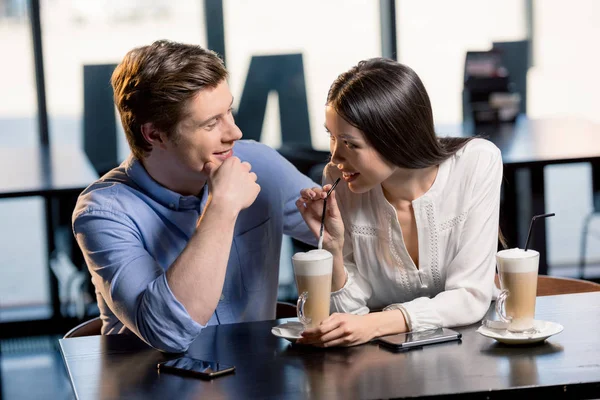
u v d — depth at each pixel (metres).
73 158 4.98
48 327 5.34
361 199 2.32
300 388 1.70
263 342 2.00
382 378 1.72
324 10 5.73
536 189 4.64
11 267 6.24
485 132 5.00
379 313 1.98
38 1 5.40
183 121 2.11
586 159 4.19
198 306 1.96
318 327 1.90
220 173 2.05
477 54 5.32
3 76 5.46
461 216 2.23
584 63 5.91
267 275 2.54
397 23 5.73
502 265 1.89
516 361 1.77
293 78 5.76
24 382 4.50
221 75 2.14
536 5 5.83
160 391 1.73
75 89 5.53
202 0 5.62
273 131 5.79
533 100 5.90
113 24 5.52
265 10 5.68
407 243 2.31
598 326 1.97
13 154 5.18
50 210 5.35
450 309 2.04
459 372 1.73
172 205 2.31
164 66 2.10
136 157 2.30
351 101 2.01
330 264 1.94
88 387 1.77
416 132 2.06
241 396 1.67
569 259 5.84
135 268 2.10
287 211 2.57
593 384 1.65
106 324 2.38
